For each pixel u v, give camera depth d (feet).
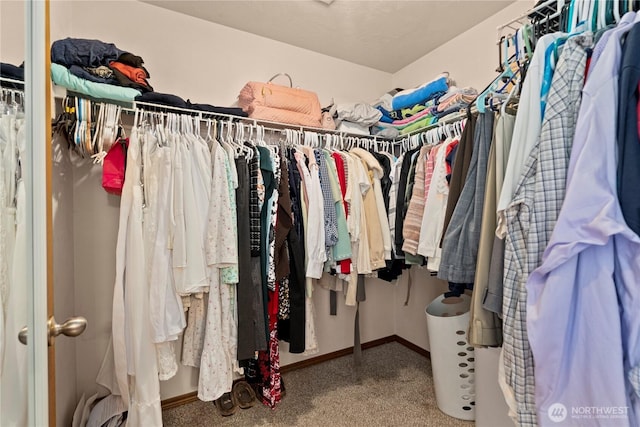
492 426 4.61
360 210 6.13
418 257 5.74
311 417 5.63
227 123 5.68
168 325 4.45
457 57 7.27
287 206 5.31
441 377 5.65
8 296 1.83
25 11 2.02
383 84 9.01
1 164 1.88
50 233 2.22
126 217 4.47
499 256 3.04
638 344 2.15
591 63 2.45
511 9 6.13
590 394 2.25
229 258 4.75
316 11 6.31
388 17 6.53
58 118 4.33
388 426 5.37
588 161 2.27
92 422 4.78
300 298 5.56
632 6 2.62
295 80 7.65
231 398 6.09
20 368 1.91
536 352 2.44
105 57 4.64
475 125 3.93
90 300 5.46
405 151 6.92
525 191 2.71
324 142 6.88
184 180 4.65
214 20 6.58
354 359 7.50
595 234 2.18
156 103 4.93
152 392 4.42
